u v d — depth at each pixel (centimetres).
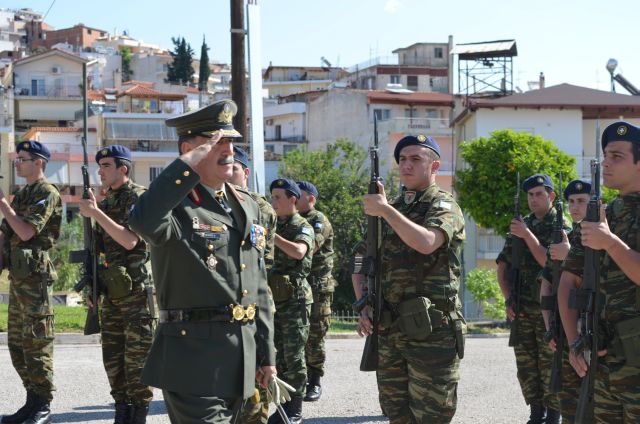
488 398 897
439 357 523
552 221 766
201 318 418
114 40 11150
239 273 430
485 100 3972
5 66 7088
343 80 7506
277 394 448
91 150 5050
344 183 3712
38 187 729
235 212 439
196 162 402
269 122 5922
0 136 4969
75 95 6281
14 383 906
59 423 734
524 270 752
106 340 702
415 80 6906
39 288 719
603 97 3981
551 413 741
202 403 411
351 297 3481
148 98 6075
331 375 1047
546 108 3906
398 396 545
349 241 3572
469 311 3441
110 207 686
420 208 543
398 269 538
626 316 453
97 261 693
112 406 807
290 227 764
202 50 8881
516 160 2914
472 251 3728
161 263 422
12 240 729
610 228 464
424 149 548
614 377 457
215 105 432
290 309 751
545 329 734
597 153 472
